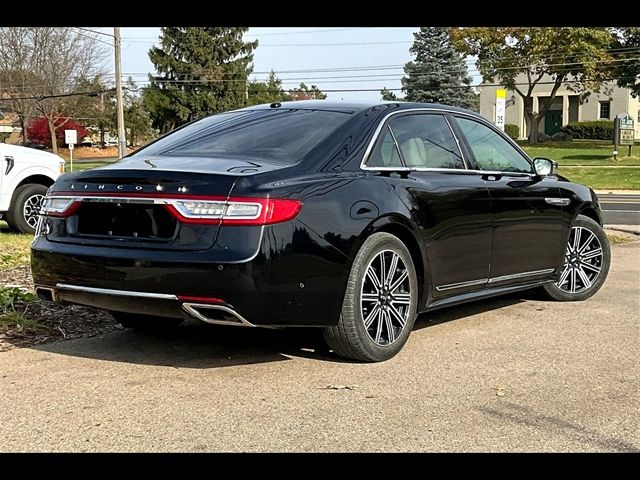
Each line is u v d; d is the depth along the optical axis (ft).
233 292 13.12
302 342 16.98
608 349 16.53
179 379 14.16
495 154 19.45
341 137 15.62
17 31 155.63
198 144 16.26
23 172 35.73
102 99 198.49
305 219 13.76
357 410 12.53
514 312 20.45
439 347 16.63
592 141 188.65
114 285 13.93
